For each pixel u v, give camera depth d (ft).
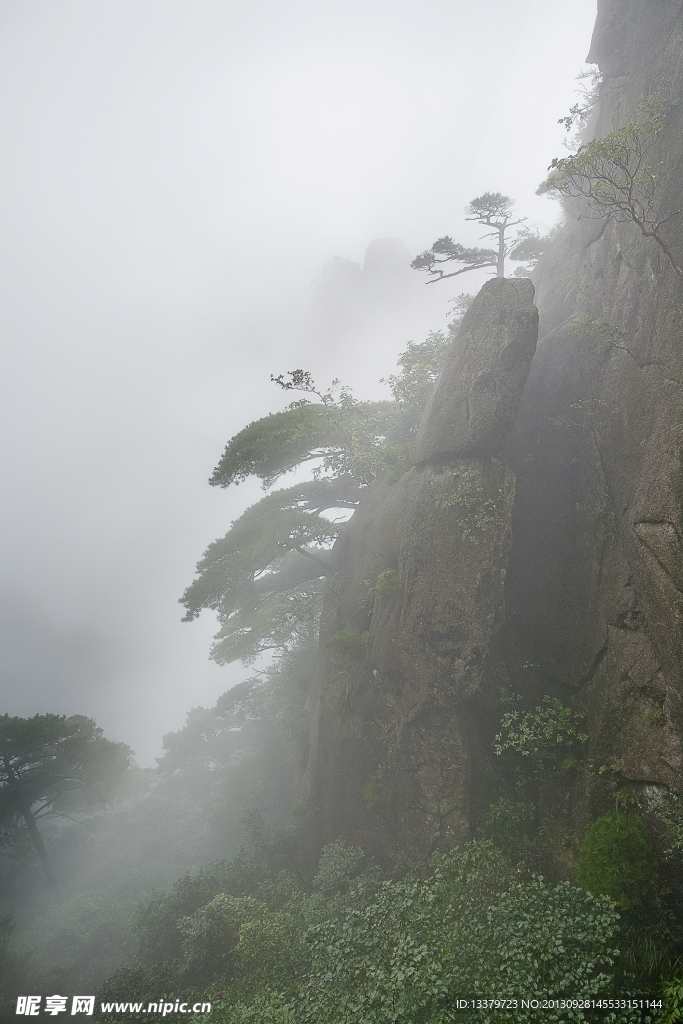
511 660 45.96
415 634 48.80
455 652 45.34
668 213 37.14
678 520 32.35
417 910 33.71
